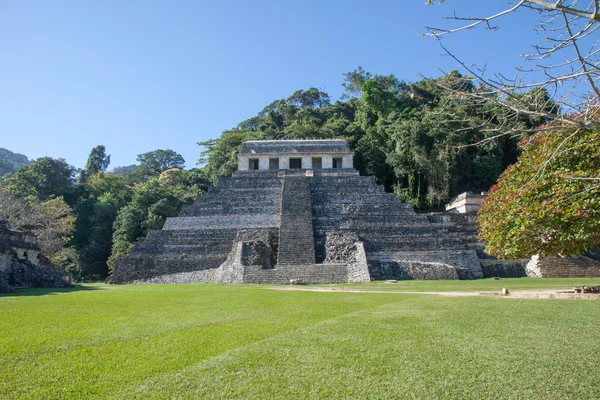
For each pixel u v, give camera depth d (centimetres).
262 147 5050
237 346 788
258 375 629
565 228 1506
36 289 2197
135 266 3356
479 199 4159
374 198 4147
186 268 3341
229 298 1645
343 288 2294
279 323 1023
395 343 797
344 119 7388
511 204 1647
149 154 10388
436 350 748
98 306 1349
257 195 4241
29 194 5875
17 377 616
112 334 885
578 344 775
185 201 5559
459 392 562
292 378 616
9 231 2414
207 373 636
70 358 706
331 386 585
